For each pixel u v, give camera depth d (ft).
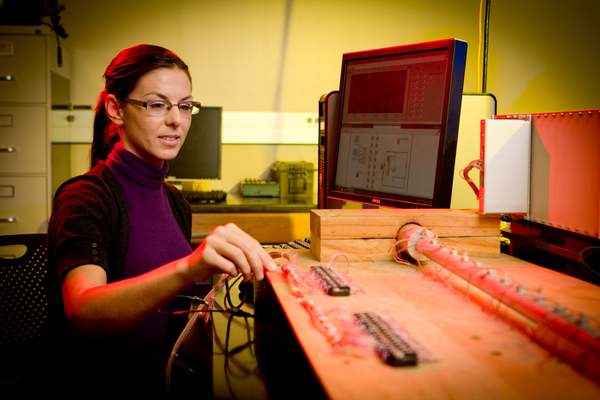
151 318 2.95
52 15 8.55
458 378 1.34
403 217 2.79
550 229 2.91
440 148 3.08
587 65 10.39
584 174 2.60
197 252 2.10
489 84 10.48
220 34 10.05
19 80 8.32
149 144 3.01
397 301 2.04
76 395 2.72
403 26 10.23
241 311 2.97
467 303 2.02
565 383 1.32
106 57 9.88
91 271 2.34
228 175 10.47
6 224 8.48
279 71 10.25
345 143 3.91
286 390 2.09
